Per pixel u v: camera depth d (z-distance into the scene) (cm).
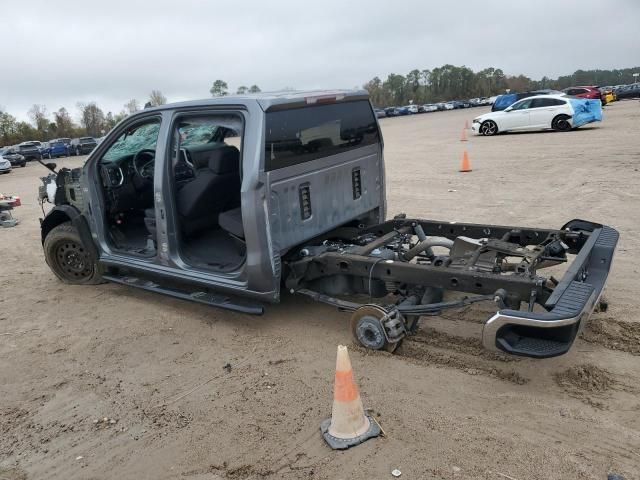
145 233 627
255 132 429
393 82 13512
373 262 437
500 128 2289
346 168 525
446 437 326
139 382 423
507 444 316
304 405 372
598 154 1401
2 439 364
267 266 443
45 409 396
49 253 654
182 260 519
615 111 3083
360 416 332
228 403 383
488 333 347
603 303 464
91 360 467
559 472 291
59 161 3641
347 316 511
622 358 397
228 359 448
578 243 479
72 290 646
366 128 555
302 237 475
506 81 13538
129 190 609
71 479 319
